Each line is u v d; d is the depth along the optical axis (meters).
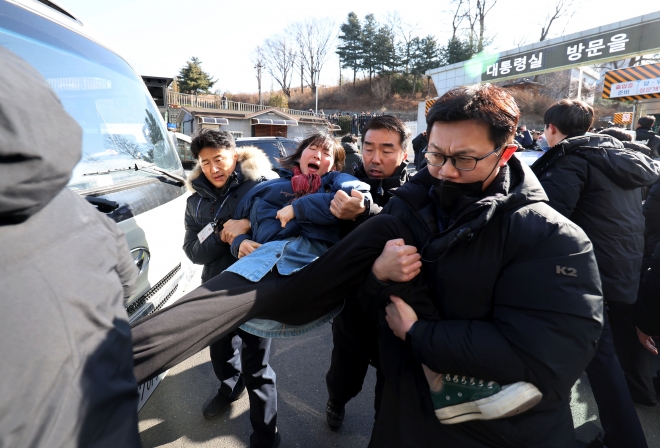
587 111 1.98
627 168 1.76
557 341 0.89
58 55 1.83
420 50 52.38
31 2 1.78
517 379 0.92
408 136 1.89
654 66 9.60
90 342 0.69
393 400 1.16
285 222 1.49
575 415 2.23
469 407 0.98
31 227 0.67
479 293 1.00
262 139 7.30
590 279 0.92
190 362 2.79
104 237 0.86
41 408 0.59
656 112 10.63
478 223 0.94
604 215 1.82
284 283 1.24
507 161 1.07
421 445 1.07
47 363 0.61
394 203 1.22
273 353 2.96
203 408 2.32
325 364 2.81
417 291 1.07
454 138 0.99
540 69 11.10
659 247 1.98
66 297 0.67
